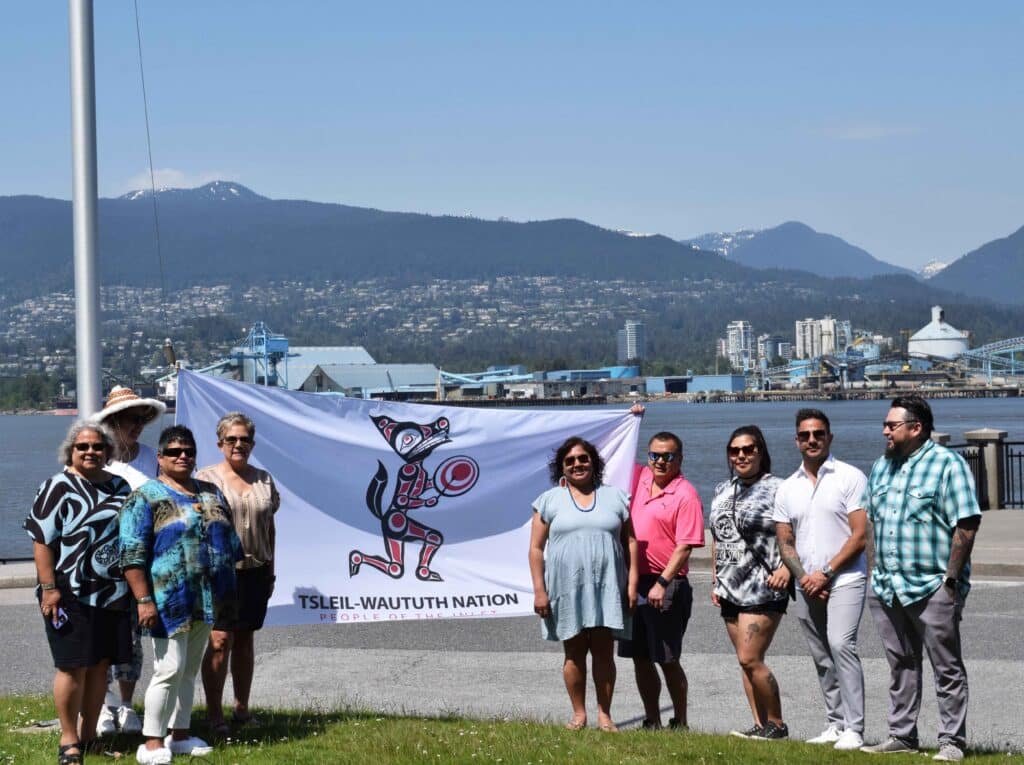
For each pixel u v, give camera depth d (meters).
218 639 8.77
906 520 8.32
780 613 8.95
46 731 8.75
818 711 9.95
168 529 7.99
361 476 10.61
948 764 7.93
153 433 99.50
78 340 14.82
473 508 10.69
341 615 10.53
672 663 9.29
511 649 12.61
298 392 10.59
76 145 14.86
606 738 8.50
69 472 8.00
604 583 8.92
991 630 12.87
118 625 7.99
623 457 10.65
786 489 8.87
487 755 7.88
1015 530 20.45
